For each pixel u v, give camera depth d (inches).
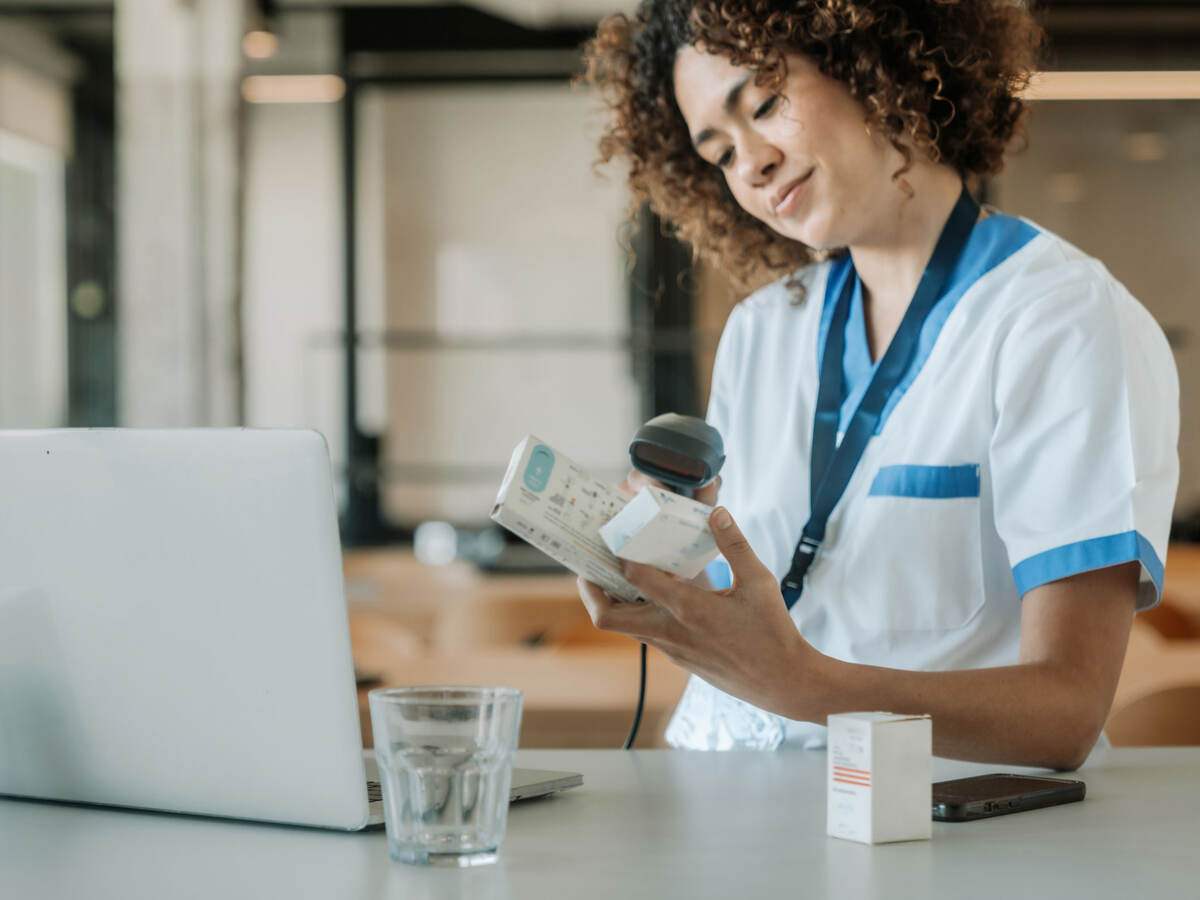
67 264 307.7
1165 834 34.2
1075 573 44.0
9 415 303.0
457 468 299.7
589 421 296.8
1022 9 57.2
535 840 33.7
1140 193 321.1
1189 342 319.9
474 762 30.9
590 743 88.7
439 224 300.2
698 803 38.7
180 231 249.4
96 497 35.1
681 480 43.6
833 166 52.0
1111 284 49.1
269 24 281.0
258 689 33.9
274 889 29.0
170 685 35.1
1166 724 63.8
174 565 34.3
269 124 301.3
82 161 308.3
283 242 301.7
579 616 130.6
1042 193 322.7
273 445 32.7
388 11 284.5
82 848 33.1
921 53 51.8
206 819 36.4
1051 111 320.2
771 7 51.4
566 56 290.2
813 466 55.5
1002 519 47.1
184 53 250.1
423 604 165.9
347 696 33.1
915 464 51.2
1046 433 46.6
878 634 51.4
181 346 248.8
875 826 33.0
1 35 286.2
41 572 36.3
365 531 297.9
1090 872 30.3
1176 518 295.3
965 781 39.4
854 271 58.7
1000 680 40.8
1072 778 42.3
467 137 298.5
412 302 301.3
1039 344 47.8
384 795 31.6
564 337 297.3
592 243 295.9
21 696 37.3
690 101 54.7
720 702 55.7
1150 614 150.1
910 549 50.9
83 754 37.0
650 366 290.2
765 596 36.6
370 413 301.6
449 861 30.9
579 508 35.3
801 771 44.5
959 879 29.6
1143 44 283.6
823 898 28.1
